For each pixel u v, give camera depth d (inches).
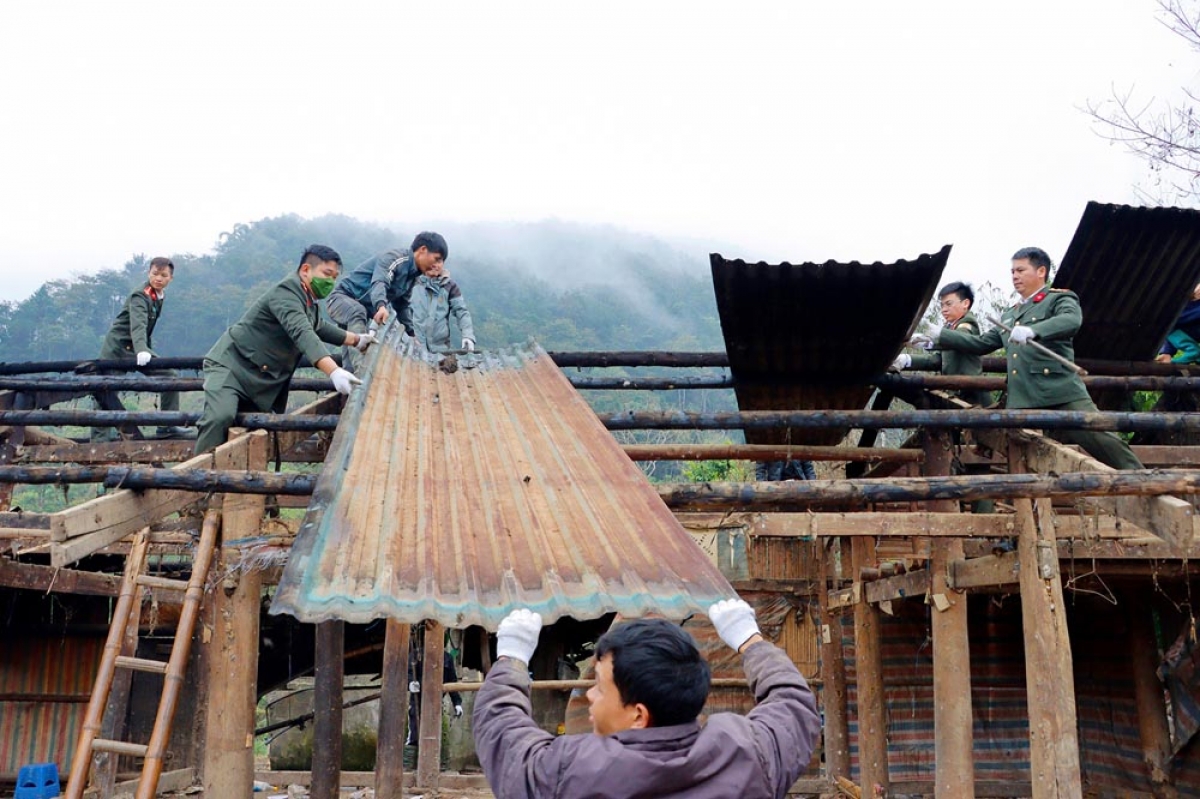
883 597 285.6
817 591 376.8
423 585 119.6
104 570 363.9
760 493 169.5
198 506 190.4
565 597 120.2
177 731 374.3
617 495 160.9
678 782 71.6
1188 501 179.6
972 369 283.4
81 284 3452.3
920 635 375.9
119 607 174.1
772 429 291.7
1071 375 240.8
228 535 189.2
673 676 75.9
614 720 77.7
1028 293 256.7
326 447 246.4
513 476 167.3
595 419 199.9
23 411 252.2
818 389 278.5
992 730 364.8
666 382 289.4
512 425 199.9
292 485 161.3
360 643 440.8
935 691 232.8
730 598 124.9
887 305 234.1
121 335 344.2
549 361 251.8
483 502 154.4
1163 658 327.6
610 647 78.8
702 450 272.1
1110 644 356.2
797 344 253.4
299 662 448.1
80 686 361.7
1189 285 301.7
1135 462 237.5
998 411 210.1
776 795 75.2
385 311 290.2
